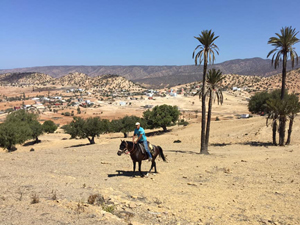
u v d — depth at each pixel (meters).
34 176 13.13
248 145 34.03
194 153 26.75
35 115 73.69
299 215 7.91
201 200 9.46
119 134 79.12
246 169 15.87
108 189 10.47
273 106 31.72
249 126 48.75
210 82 26.95
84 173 14.49
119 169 15.85
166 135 56.94
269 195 10.17
